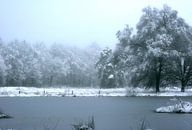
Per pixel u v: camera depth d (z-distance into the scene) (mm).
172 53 58312
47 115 26562
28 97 46938
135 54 61500
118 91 60406
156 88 60438
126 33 62719
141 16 62188
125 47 62406
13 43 109438
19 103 36844
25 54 105875
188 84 62844
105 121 23578
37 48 123312
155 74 59969
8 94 50344
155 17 61281
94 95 53594
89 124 16172
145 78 60500
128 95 54094
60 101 40562
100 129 20219
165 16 61281
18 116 25766
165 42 58250
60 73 114875
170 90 65812
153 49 57219
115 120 24188
